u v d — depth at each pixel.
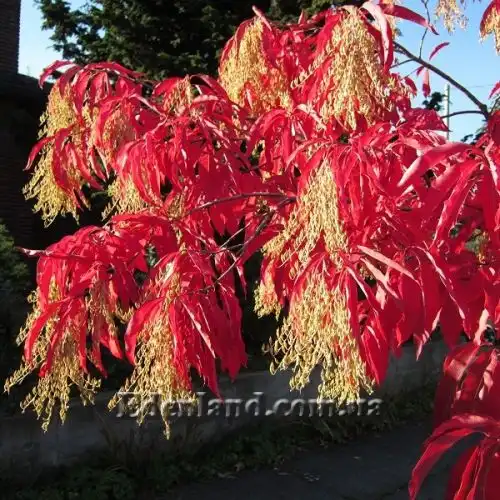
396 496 4.13
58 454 3.88
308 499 4.02
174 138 1.59
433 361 6.54
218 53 6.19
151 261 3.10
